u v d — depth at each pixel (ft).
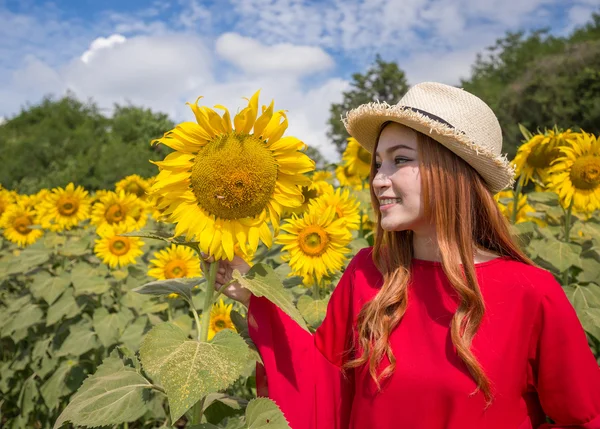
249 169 6.20
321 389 7.32
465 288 5.93
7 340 18.62
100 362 15.20
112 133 149.69
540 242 11.64
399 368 6.22
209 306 6.57
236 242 6.55
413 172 6.38
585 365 5.87
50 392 14.44
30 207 25.12
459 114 6.31
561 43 182.70
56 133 146.82
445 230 6.22
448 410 5.93
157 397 13.16
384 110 6.32
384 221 6.56
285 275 11.72
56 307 15.74
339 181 18.60
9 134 154.61
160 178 6.38
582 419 5.87
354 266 7.59
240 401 7.30
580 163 11.88
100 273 17.19
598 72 93.66
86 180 123.24
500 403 5.88
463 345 5.77
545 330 5.93
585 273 12.02
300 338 7.46
